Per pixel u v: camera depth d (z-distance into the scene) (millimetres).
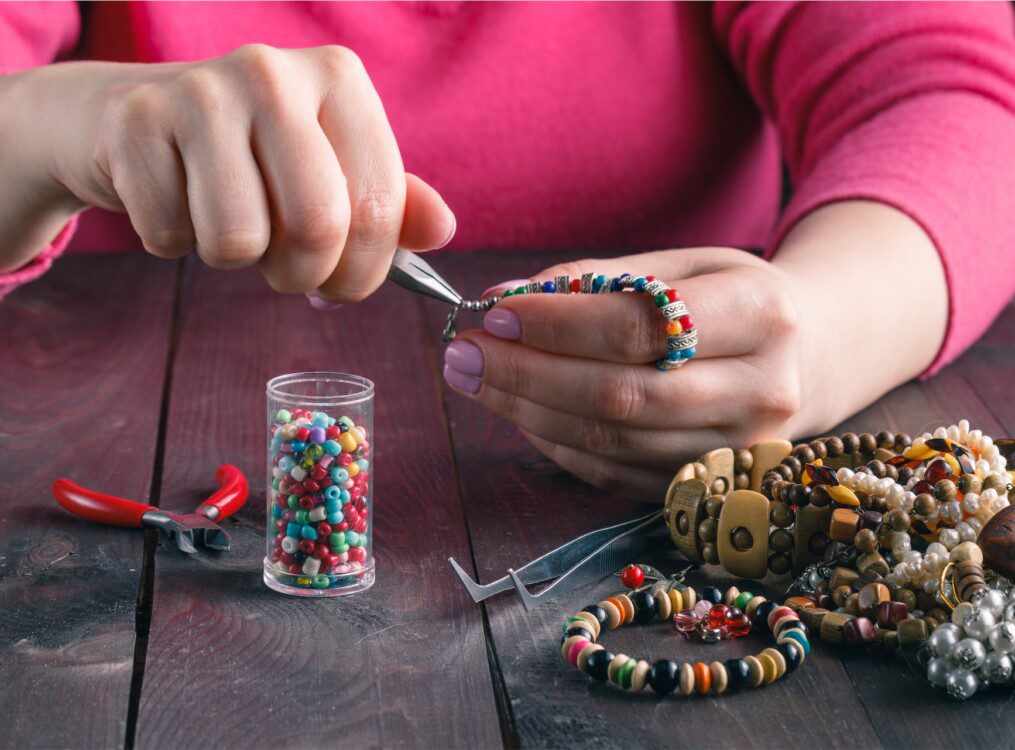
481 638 429
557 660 420
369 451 467
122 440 547
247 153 439
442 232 479
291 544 449
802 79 795
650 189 921
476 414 585
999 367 647
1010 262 659
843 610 438
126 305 689
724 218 951
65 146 487
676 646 430
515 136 880
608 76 881
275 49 457
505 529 494
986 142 681
